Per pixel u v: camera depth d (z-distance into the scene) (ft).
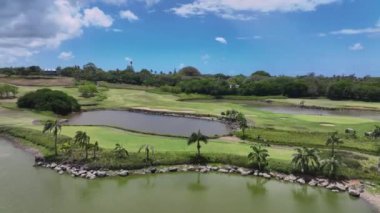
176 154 267.59
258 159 250.78
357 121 461.78
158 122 449.06
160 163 257.96
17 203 197.06
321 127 408.46
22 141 318.45
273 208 198.08
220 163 262.88
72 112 527.81
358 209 197.88
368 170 246.06
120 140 312.09
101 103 606.55
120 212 189.26
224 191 221.46
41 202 199.21
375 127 385.09
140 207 196.44
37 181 230.07
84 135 258.78
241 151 283.18
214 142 315.58
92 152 266.16
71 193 213.05
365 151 301.22
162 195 213.66
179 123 444.14
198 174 249.55
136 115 510.99
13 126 366.02
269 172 247.09
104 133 341.62
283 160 257.34
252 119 455.63
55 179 234.38
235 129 393.29
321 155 267.39
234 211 193.57
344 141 328.29
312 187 229.25
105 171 244.22
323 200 209.67
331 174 237.25
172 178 241.76
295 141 327.06
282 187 229.25
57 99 501.56
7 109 485.56
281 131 369.50
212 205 200.64
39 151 286.87
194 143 303.89
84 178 236.84
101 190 219.20
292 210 196.13
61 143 290.56
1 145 312.71
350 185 227.40
